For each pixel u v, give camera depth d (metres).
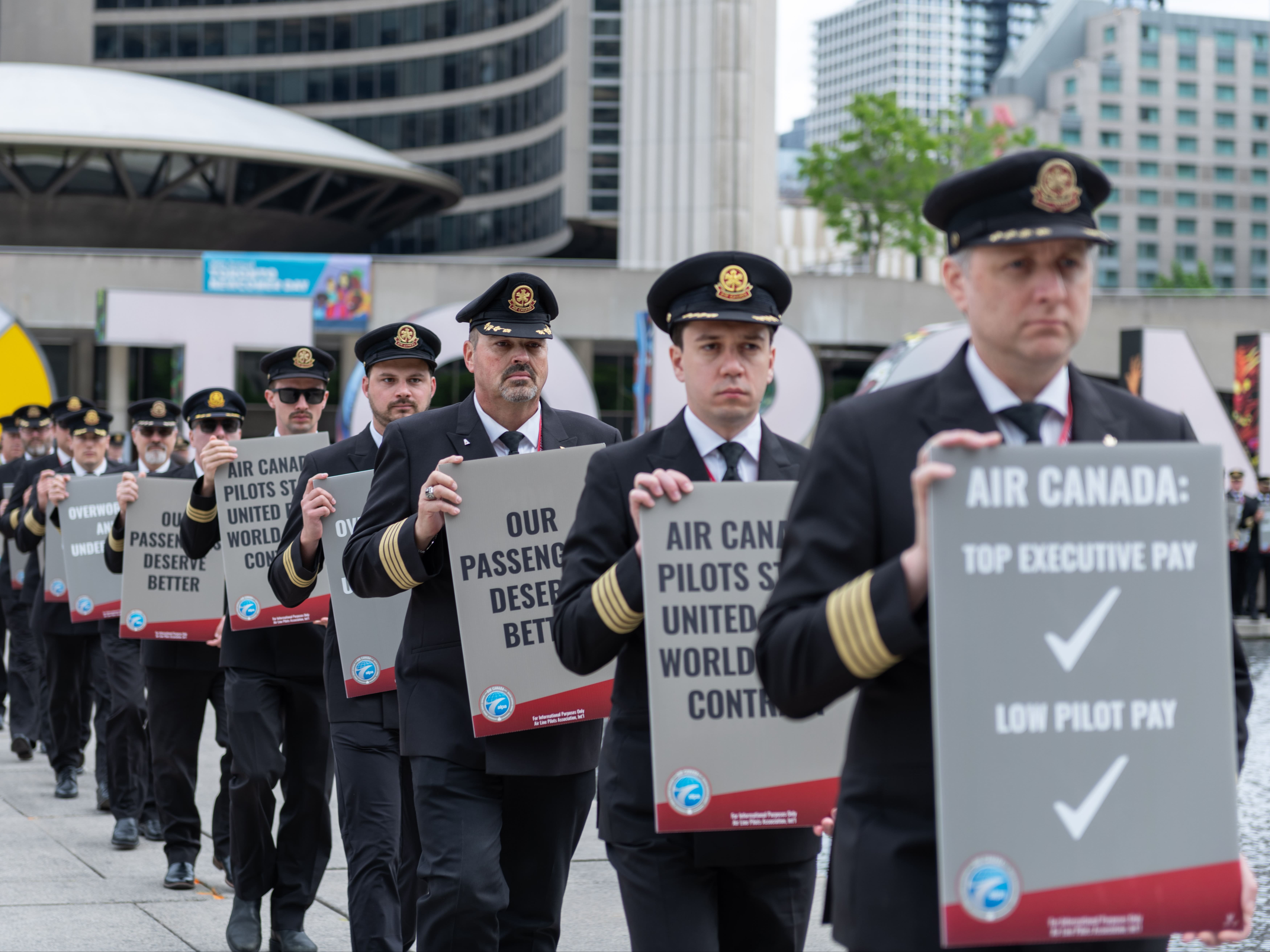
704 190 44.91
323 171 59.72
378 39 70.56
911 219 53.47
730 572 3.31
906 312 40.03
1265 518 21.25
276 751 5.44
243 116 60.28
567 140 61.22
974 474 2.14
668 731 3.28
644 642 3.52
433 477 4.08
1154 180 169.62
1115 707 2.15
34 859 6.96
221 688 6.55
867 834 2.37
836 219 54.97
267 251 64.19
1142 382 23.23
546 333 4.42
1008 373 2.37
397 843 4.90
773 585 3.31
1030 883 2.12
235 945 5.30
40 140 53.53
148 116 56.75
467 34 68.31
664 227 45.19
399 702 4.29
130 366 43.16
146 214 59.03
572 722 4.09
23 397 22.41
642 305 40.31
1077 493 2.16
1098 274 168.25
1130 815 2.14
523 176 66.00
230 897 6.25
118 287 38.97
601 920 5.92
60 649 8.69
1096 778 2.14
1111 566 2.16
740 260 3.49
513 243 66.62
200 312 27.56
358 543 4.36
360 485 5.04
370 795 4.90
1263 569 21.81
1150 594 2.17
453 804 4.11
